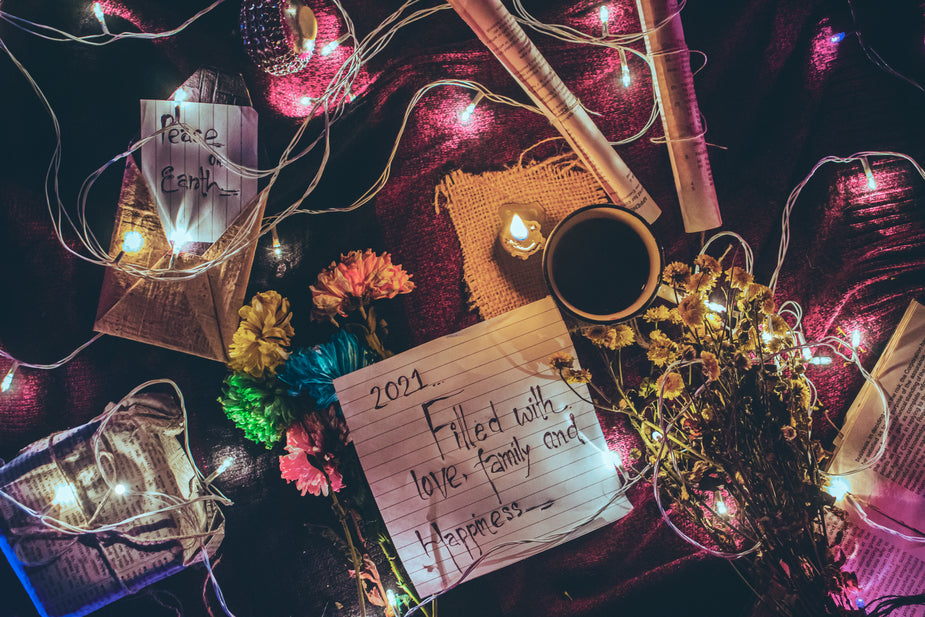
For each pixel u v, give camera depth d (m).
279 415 0.66
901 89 0.69
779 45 0.69
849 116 0.69
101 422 0.68
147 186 0.68
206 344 0.68
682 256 0.69
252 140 0.69
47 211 0.69
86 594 0.67
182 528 0.68
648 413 0.68
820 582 0.61
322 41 0.69
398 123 0.69
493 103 0.69
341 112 0.69
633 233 0.66
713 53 0.70
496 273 0.69
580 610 0.69
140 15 0.69
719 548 0.66
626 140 0.69
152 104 0.68
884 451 0.68
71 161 0.69
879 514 0.68
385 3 0.69
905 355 0.68
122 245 0.68
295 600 0.69
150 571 0.68
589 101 0.69
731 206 0.70
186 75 0.69
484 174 0.69
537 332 0.68
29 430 0.69
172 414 0.69
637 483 0.69
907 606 0.67
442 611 0.69
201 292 0.68
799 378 0.64
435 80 0.69
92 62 0.69
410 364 0.68
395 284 0.66
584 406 0.68
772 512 0.61
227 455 0.69
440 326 0.69
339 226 0.69
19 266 0.69
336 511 0.67
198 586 0.69
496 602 0.69
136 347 0.69
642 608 0.69
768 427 0.61
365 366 0.67
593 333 0.64
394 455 0.67
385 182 0.69
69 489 0.67
